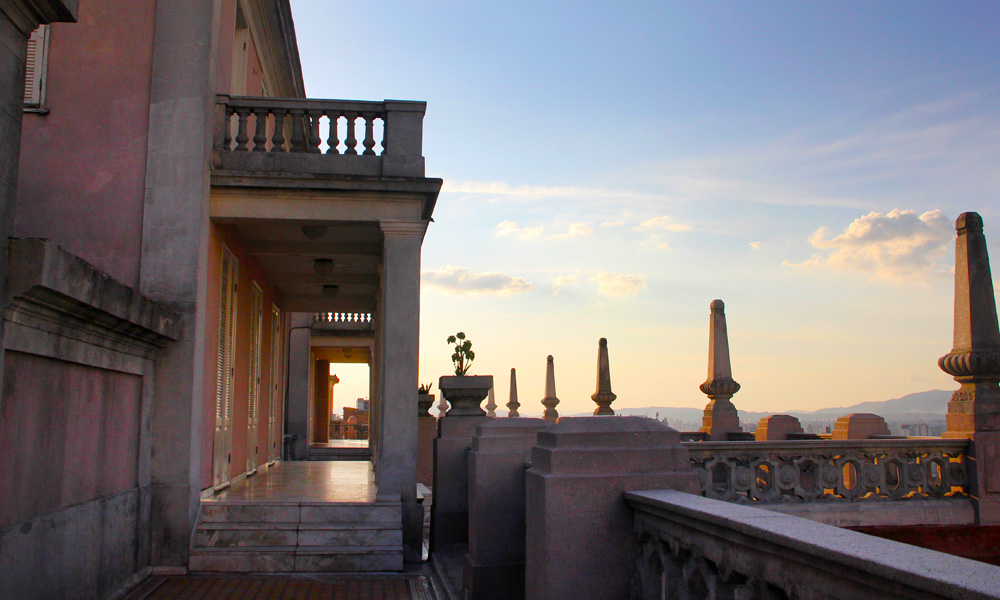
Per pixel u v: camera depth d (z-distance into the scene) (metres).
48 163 7.95
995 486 7.99
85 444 5.77
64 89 8.08
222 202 8.52
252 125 11.49
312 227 9.99
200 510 7.86
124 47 8.21
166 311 7.03
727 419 13.41
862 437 11.46
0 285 4.20
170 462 7.47
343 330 23.92
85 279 5.00
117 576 6.44
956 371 8.41
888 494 7.97
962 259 8.52
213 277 8.78
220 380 9.27
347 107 8.93
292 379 23.06
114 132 8.05
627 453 3.60
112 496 6.33
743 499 7.61
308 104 8.87
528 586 3.79
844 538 2.20
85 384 5.76
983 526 7.66
